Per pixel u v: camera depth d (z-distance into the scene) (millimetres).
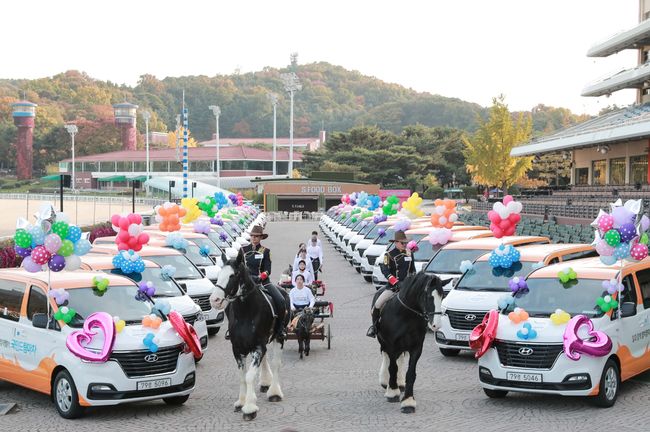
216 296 11039
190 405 11906
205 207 37094
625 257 12305
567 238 30453
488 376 11625
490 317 11766
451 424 10500
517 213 19906
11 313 12344
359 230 39062
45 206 11859
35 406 11977
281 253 42500
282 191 89500
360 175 114812
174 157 144250
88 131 179625
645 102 60594
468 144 89562
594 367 11023
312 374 14117
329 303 16766
